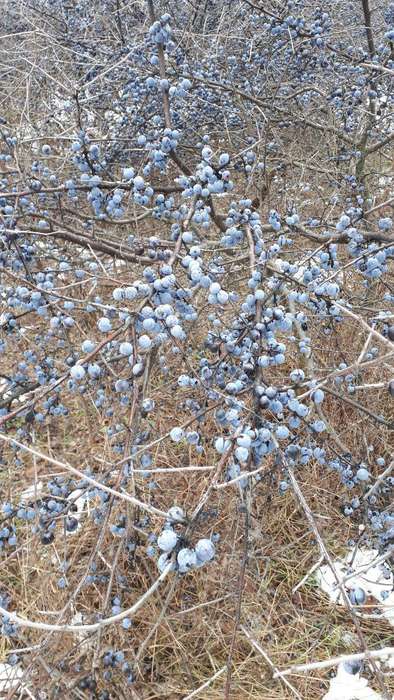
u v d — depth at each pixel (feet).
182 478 10.09
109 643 8.46
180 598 9.21
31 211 9.27
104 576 8.63
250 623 9.02
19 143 10.40
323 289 6.98
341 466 8.02
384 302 11.51
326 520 10.23
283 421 6.41
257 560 9.76
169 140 8.47
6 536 7.70
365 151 13.17
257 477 8.02
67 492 7.63
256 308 6.60
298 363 11.13
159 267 6.46
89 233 11.02
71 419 11.57
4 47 19.20
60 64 15.75
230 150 15.52
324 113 16.12
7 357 11.16
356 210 8.43
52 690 5.93
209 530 9.13
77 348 11.15
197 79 11.75
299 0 13.94
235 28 15.53
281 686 8.46
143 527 8.78
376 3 17.72
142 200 8.29
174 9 17.22
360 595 5.42
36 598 8.87
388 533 7.23
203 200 7.84
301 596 9.48
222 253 11.46
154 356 6.73
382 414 10.83
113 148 12.84
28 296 7.59
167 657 8.83
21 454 11.10
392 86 13.50
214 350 6.66
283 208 13.17
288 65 14.08
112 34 16.29
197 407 8.16
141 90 12.12
